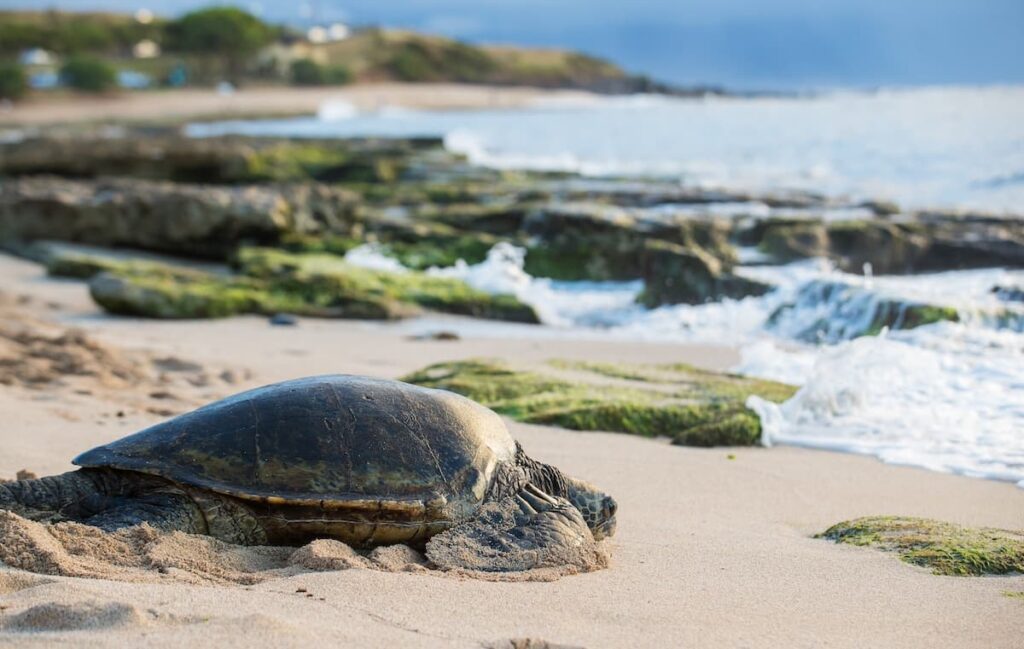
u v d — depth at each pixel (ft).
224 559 13.50
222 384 27.37
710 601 13.08
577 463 21.67
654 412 24.73
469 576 13.52
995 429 23.76
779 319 38.11
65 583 11.68
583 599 12.85
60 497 14.33
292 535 14.49
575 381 27.53
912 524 16.72
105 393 25.29
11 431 21.15
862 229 47.19
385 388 15.79
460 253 49.21
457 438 15.38
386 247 50.39
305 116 302.45
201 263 52.54
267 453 14.46
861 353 27.50
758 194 64.69
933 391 26.63
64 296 43.65
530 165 102.63
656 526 17.46
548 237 49.03
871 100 201.46
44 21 431.02
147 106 311.68
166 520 13.91
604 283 46.60
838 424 25.04
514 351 34.76
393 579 13.01
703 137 126.41
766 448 23.79
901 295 34.45
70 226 54.13
